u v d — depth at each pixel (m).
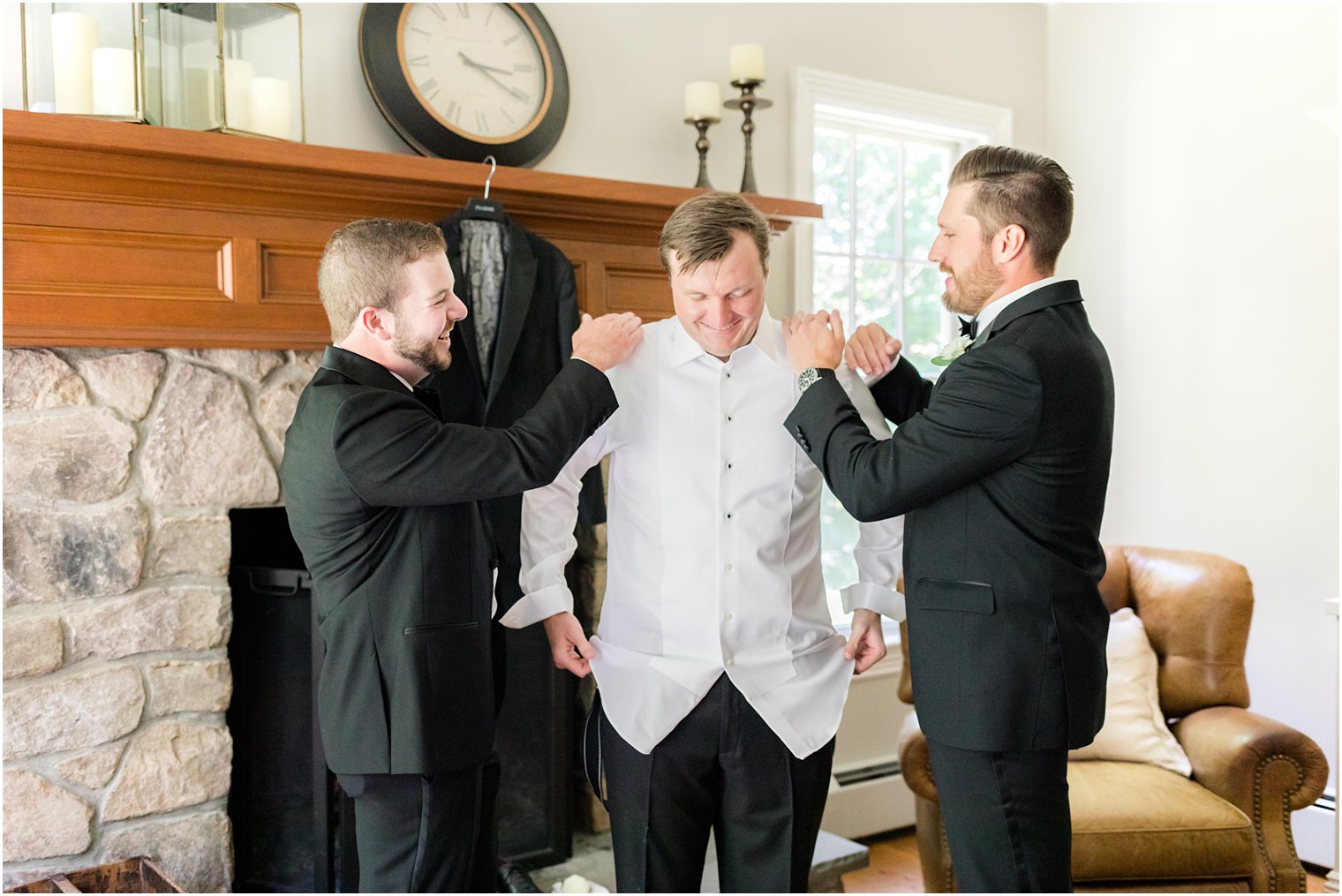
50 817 2.08
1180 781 2.59
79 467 2.11
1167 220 3.71
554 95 2.79
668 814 1.70
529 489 1.57
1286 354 3.38
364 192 2.31
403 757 1.53
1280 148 3.39
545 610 1.78
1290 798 2.49
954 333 3.95
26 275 2.01
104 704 2.13
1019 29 3.98
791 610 1.76
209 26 2.20
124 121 2.09
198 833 2.24
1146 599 2.98
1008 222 1.56
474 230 2.44
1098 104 3.91
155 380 2.19
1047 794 1.56
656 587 1.73
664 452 1.73
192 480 2.23
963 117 3.78
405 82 2.53
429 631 1.55
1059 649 1.53
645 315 2.83
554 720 2.69
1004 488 1.52
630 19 3.03
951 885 2.59
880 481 1.52
